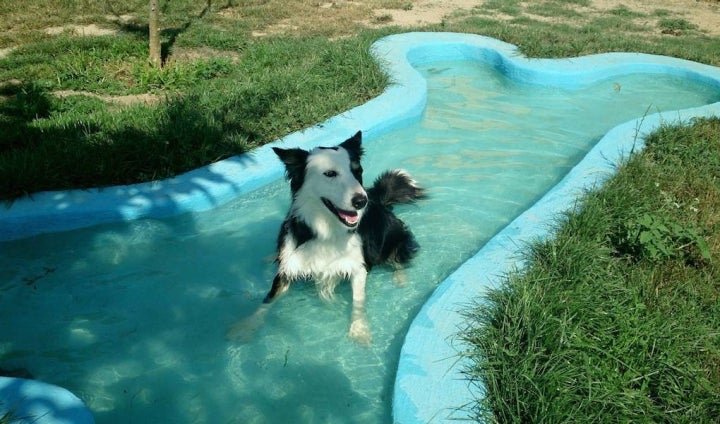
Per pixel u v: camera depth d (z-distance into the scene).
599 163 2.46
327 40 3.91
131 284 1.89
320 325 1.78
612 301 1.65
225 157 2.40
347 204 1.69
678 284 1.76
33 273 1.91
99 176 2.17
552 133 2.99
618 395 1.41
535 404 1.35
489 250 1.91
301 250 1.80
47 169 2.11
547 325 1.54
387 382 1.59
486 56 3.88
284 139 2.55
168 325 1.75
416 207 2.33
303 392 1.56
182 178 2.25
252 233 2.16
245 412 1.50
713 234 2.02
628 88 3.68
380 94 3.01
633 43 4.14
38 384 1.39
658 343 1.54
